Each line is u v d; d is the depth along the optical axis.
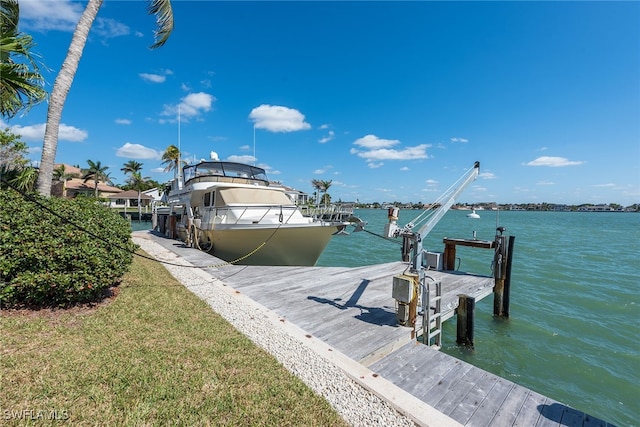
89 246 4.93
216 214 11.61
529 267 16.59
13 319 4.19
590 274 14.84
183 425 2.54
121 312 4.89
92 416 2.55
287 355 3.97
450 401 3.29
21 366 3.13
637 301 10.54
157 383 3.07
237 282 7.87
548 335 7.74
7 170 7.59
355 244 28.08
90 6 7.40
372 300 6.53
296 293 6.98
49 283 4.46
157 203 28.73
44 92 6.38
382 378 3.55
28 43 6.05
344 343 4.46
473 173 7.17
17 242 4.46
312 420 2.77
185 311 5.25
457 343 6.95
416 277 5.20
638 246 26.78
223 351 3.89
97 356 3.46
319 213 11.46
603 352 6.86
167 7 9.34
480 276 9.64
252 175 14.73
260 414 2.78
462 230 45.50
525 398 3.36
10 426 2.36
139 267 8.54
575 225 61.84
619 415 4.91
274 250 10.44
